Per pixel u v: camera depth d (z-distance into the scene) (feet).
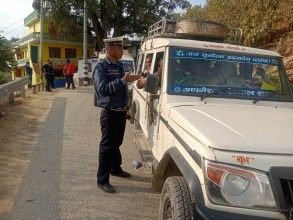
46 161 20.63
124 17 114.21
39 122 31.73
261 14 28.66
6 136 26.00
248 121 11.08
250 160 8.71
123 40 16.61
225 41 17.99
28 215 14.02
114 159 17.83
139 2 107.55
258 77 14.74
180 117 11.52
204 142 9.37
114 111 15.85
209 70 14.39
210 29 17.29
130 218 13.99
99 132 28.35
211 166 8.73
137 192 16.46
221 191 8.55
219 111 12.24
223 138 9.39
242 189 8.52
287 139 9.57
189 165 9.82
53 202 15.20
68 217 13.92
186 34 17.22
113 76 15.52
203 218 8.62
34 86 56.95
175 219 9.47
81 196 15.87
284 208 8.29
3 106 38.81
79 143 24.79
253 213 8.39
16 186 16.88
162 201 10.85
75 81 94.12
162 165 11.93
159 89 14.52
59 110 38.91
